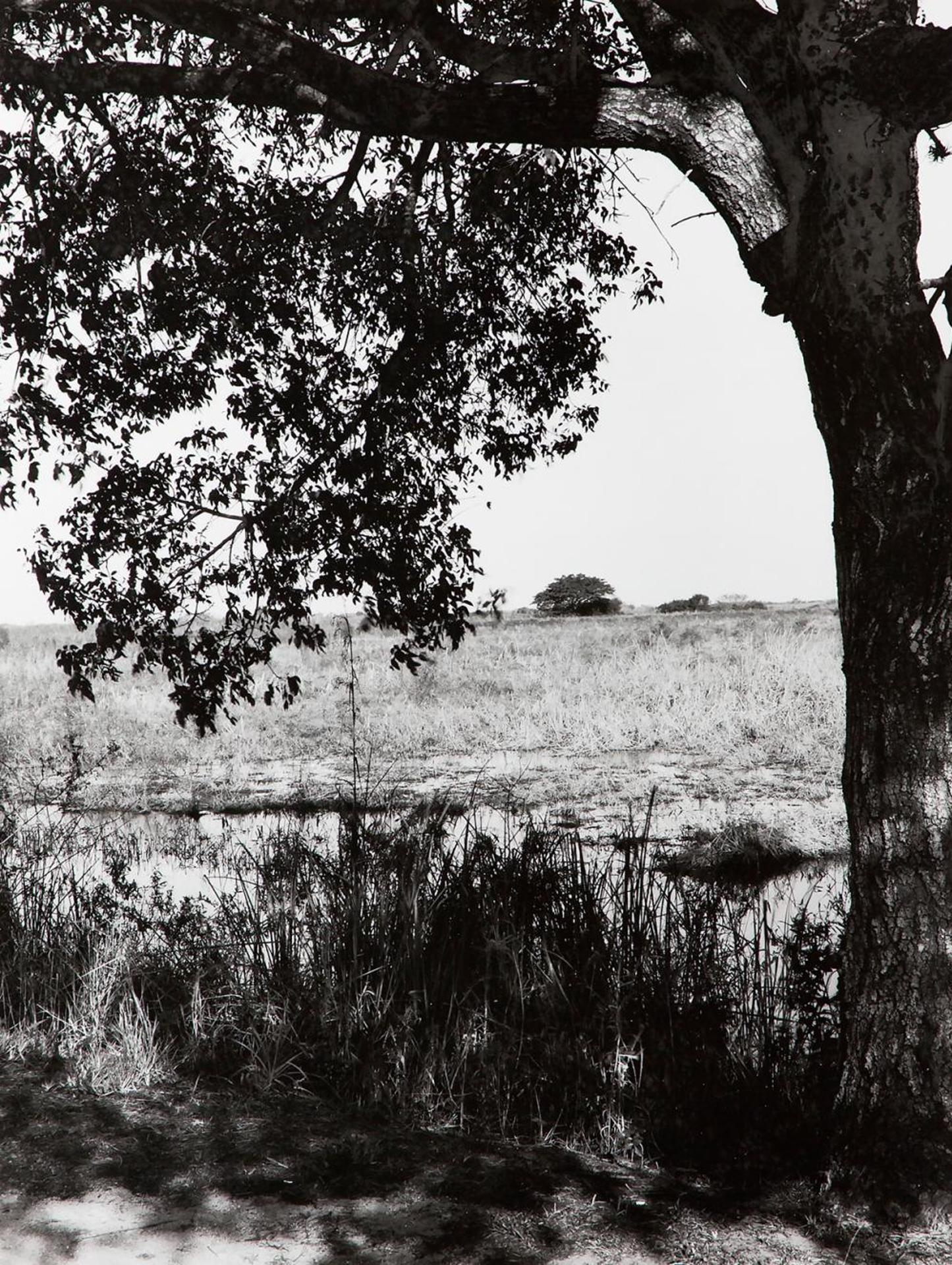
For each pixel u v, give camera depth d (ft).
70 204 20.22
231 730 55.72
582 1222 11.80
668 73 12.60
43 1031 17.31
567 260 23.38
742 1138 13.25
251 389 22.08
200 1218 11.94
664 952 16.38
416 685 70.64
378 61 18.07
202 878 26.25
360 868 18.71
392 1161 13.39
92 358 21.40
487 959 16.12
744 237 12.38
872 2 11.05
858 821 11.95
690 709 56.24
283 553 22.09
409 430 23.02
